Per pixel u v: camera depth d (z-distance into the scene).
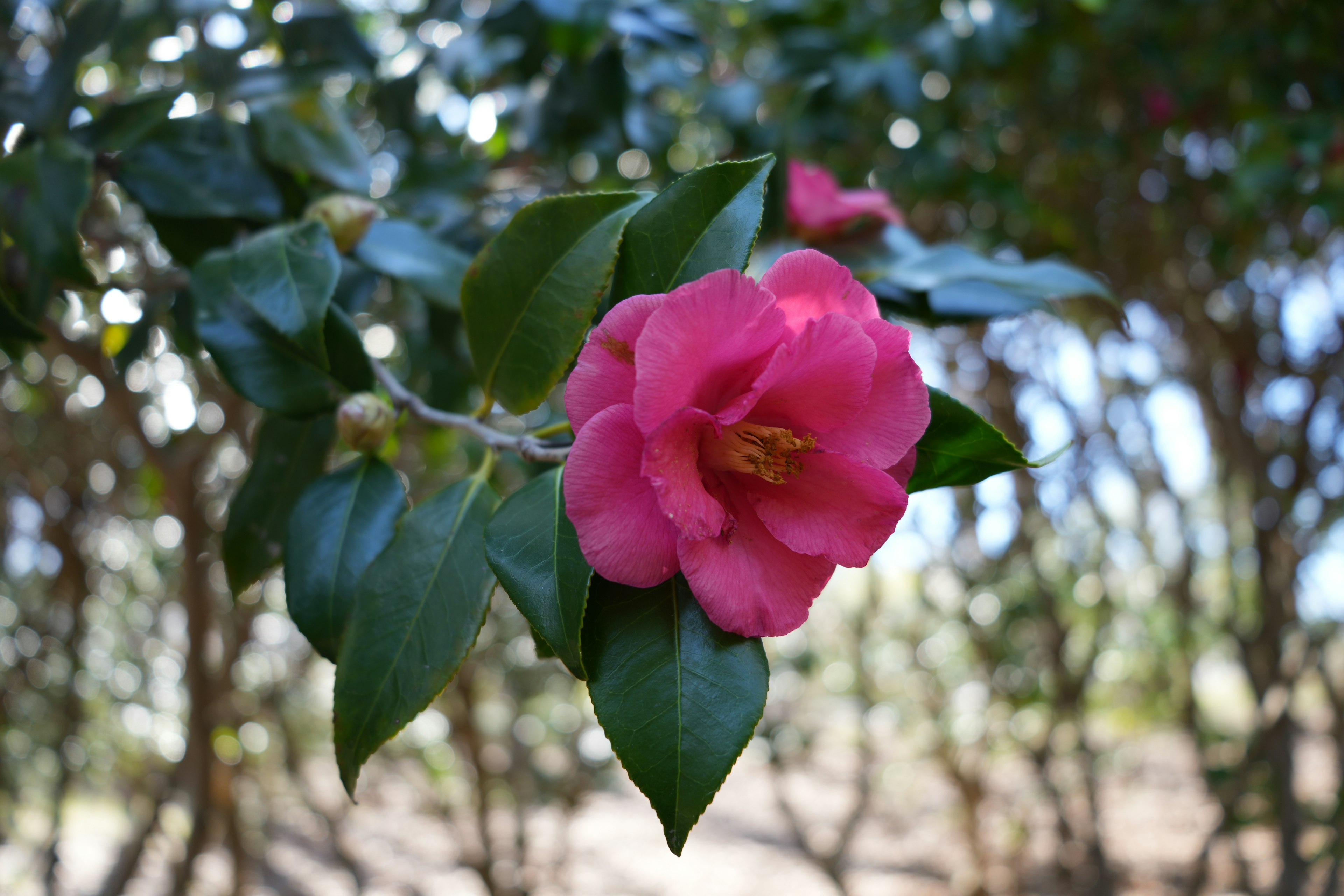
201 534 0.96
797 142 0.99
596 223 0.38
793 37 0.98
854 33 1.00
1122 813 2.26
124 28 0.62
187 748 1.05
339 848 1.60
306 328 0.42
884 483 0.35
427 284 0.49
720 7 1.20
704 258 0.37
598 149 0.82
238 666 1.44
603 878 2.12
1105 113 1.42
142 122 0.50
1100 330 1.68
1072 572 1.87
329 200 0.49
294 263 0.43
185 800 1.45
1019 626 1.89
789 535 0.35
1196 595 1.91
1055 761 2.02
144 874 1.87
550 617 0.34
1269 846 2.04
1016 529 1.73
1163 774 2.49
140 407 0.98
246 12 0.65
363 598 0.38
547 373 0.39
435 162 0.74
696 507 0.33
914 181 1.09
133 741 1.60
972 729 1.95
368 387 0.44
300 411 0.44
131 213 0.75
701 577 0.34
